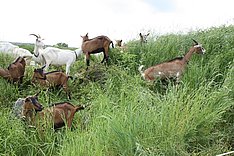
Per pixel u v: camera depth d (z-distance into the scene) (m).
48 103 6.07
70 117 5.38
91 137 4.56
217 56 7.04
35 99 5.32
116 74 7.09
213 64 6.82
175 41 8.25
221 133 4.88
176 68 6.65
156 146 4.30
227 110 5.21
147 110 4.93
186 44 8.05
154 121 4.62
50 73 6.81
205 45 7.54
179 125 4.58
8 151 4.70
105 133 4.54
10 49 8.98
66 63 8.03
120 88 6.52
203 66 7.03
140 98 5.42
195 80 6.34
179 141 4.43
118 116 4.80
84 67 8.18
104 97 5.87
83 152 4.21
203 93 5.45
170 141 4.34
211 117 4.83
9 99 6.79
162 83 6.77
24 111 5.30
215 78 6.62
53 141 4.77
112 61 8.05
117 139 4.37
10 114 5.58
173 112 4.67
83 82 7.32
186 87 5.74
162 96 5.78
